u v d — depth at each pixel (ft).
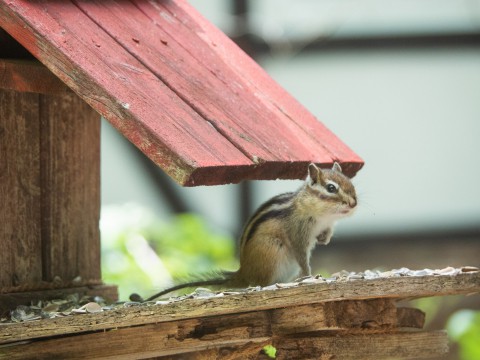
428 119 78.18
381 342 32.17
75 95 36.47
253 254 38.52
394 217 78.69
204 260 61.21
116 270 55.83
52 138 35.94
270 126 34.14
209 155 29.63
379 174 78.28
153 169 75.25
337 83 76.84
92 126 36.94
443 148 78.54
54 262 36.01
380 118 77.61
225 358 32.53
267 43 74.95
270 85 37.32
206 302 29.66
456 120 78.33
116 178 75.41
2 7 31.27
